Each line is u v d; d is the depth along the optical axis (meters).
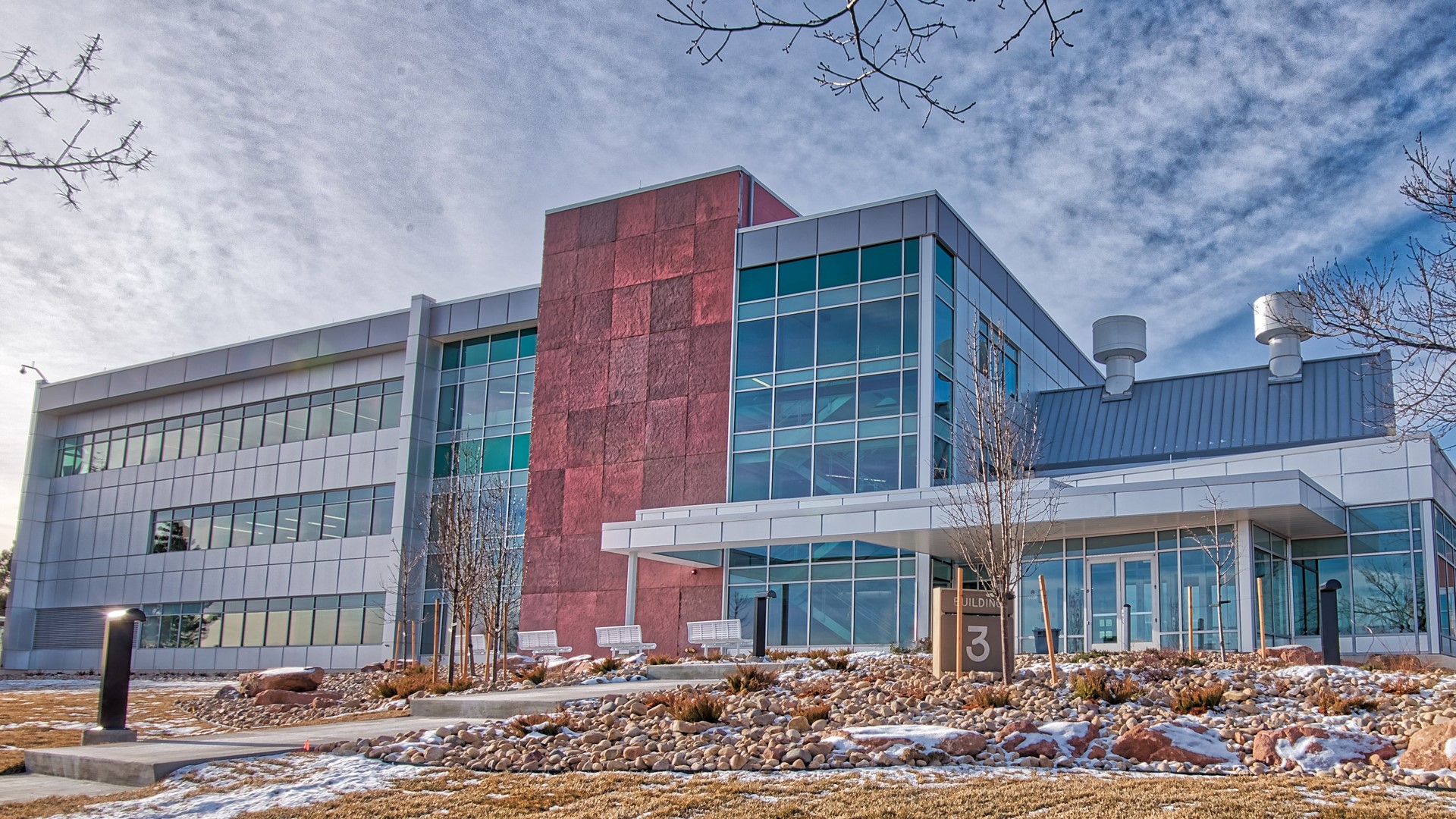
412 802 11.53
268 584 47.69
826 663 21.22
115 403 55.38
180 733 20.52
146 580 52.00
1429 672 18.09
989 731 13.92
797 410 34.41
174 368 52.38
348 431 47.00
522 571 38.47
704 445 35.88
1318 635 27.36
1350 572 27.47
